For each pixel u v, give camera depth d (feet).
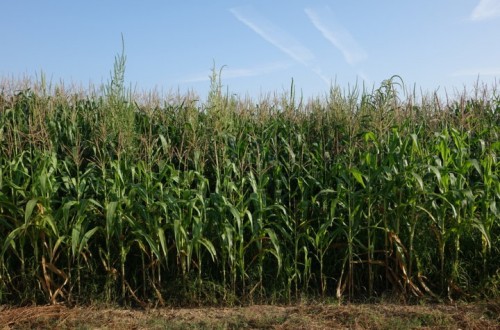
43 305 22.02
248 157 25.61
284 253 24.57
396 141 23.98
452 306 21.99
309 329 19.30
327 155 25.89
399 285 23.49
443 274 23.41
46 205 21.99
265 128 29.43
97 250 23.88
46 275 22.02
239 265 23.13
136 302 23.13
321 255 23.66
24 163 25.67
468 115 29.53
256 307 22.16
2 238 23.18
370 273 23.58
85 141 26.94
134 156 24.93
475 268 23.76
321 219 24.99
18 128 26.37
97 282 22.90
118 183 22.90
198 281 22.79
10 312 20.71
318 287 24.50
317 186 26.09
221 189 24.84
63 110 30.04
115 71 24.68
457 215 23.09
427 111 31.60
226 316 20.79
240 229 22.30
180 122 29.40
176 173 23.81
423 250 23.57
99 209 24.18
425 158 23.91
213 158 26.23
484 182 23.38
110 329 19.26
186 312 21.50
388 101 25.49
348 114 26.94
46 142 24.20
